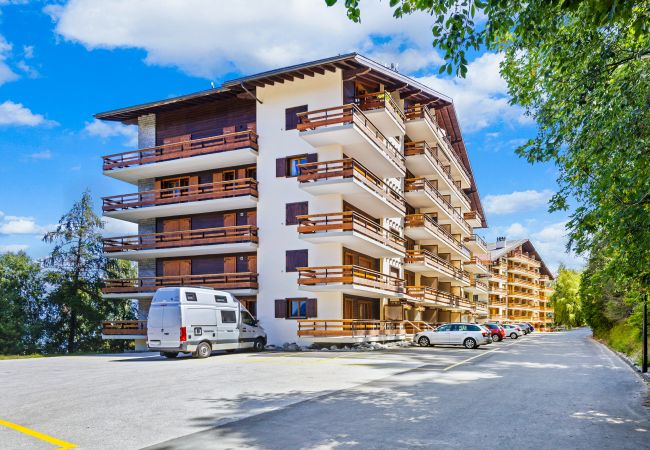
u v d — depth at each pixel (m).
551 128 10.11
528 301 106.69
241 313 24.39
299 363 18.41
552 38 8.66
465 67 7.42
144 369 16.55
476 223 61.53
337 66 29.98
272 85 32.22
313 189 28.77
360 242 29.53
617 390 12.59
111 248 34.59
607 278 11.74
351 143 29.55
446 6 7.01
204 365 17.73
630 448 7.09
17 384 13.07
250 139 31.61
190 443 7.20
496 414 9.29
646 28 6.36
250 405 9.98
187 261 34.16
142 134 36.47
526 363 19.75
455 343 30.66
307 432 7.83
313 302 29.31
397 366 17.55
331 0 6.54
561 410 9.79
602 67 8.70
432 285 45.09
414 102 40.47
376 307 34.78
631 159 8.60
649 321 22.19
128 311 46.19
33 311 44.62
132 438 7.47
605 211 9.61
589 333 69.38
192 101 33.97
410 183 39.50
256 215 32.22
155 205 33.66
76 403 10.17
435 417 8.96
